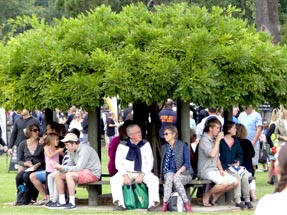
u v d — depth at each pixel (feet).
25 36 64.59
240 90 59.11
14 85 60.18
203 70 57.57
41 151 66.03
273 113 84.89
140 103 65.00
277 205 25.38
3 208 62.59
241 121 86.99
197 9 63.00
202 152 62.08
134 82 57.57
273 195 25.76
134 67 57.72
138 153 59.88
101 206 62.85
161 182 61.05
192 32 60.44
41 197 72.18
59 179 61.57
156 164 65.05
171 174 59.47
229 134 63.82
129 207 59.77
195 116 92.53
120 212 58.18
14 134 84.99
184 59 58.39
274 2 134.92
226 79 59.21
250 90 59.36
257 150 85.05
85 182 61.31
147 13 64.39
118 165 60.29
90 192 63.05
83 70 59.11
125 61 57.98
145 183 59.88
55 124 65.00
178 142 60.13
